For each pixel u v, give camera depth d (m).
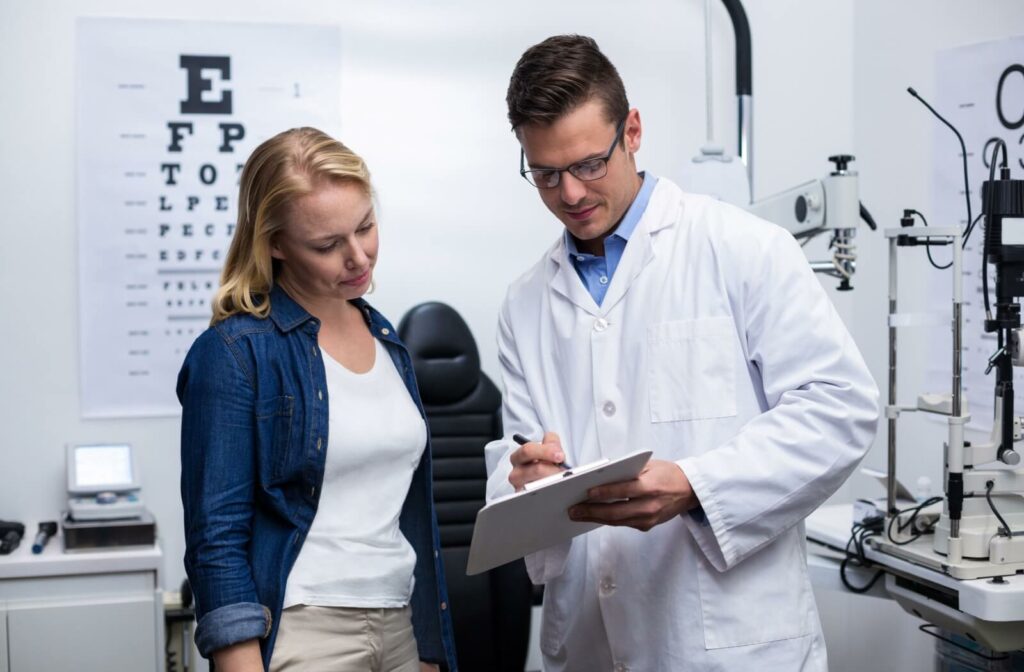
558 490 1.33
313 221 1.46
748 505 1.52
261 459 1.47
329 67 3.23
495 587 2.94
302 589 1.47
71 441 3.13
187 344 3.18
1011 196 1.99
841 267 2.35
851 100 3.49
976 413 2.84
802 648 1.61
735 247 1.63
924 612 2.10
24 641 2.71
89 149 3.10
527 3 3.34
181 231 3.17
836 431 1.54
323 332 1.57
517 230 3.37
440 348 2.96
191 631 2.93
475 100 3.32
